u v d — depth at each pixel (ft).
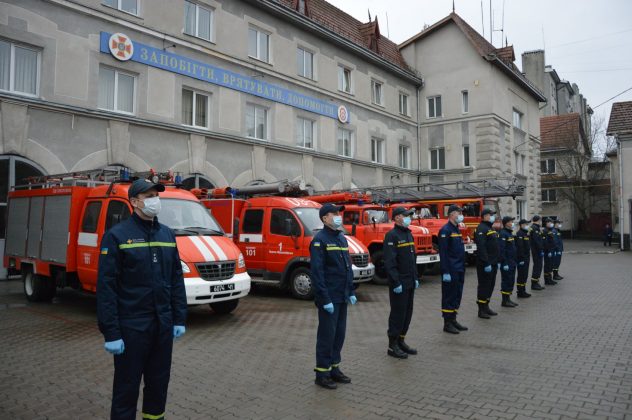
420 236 46.83
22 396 16.90
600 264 66.54
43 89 43.39
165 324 12.44
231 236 40.27
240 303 36.35
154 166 51.67
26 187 37.14
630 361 20.75
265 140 65.41
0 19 40.88
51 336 25.54
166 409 15.66
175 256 13.21
